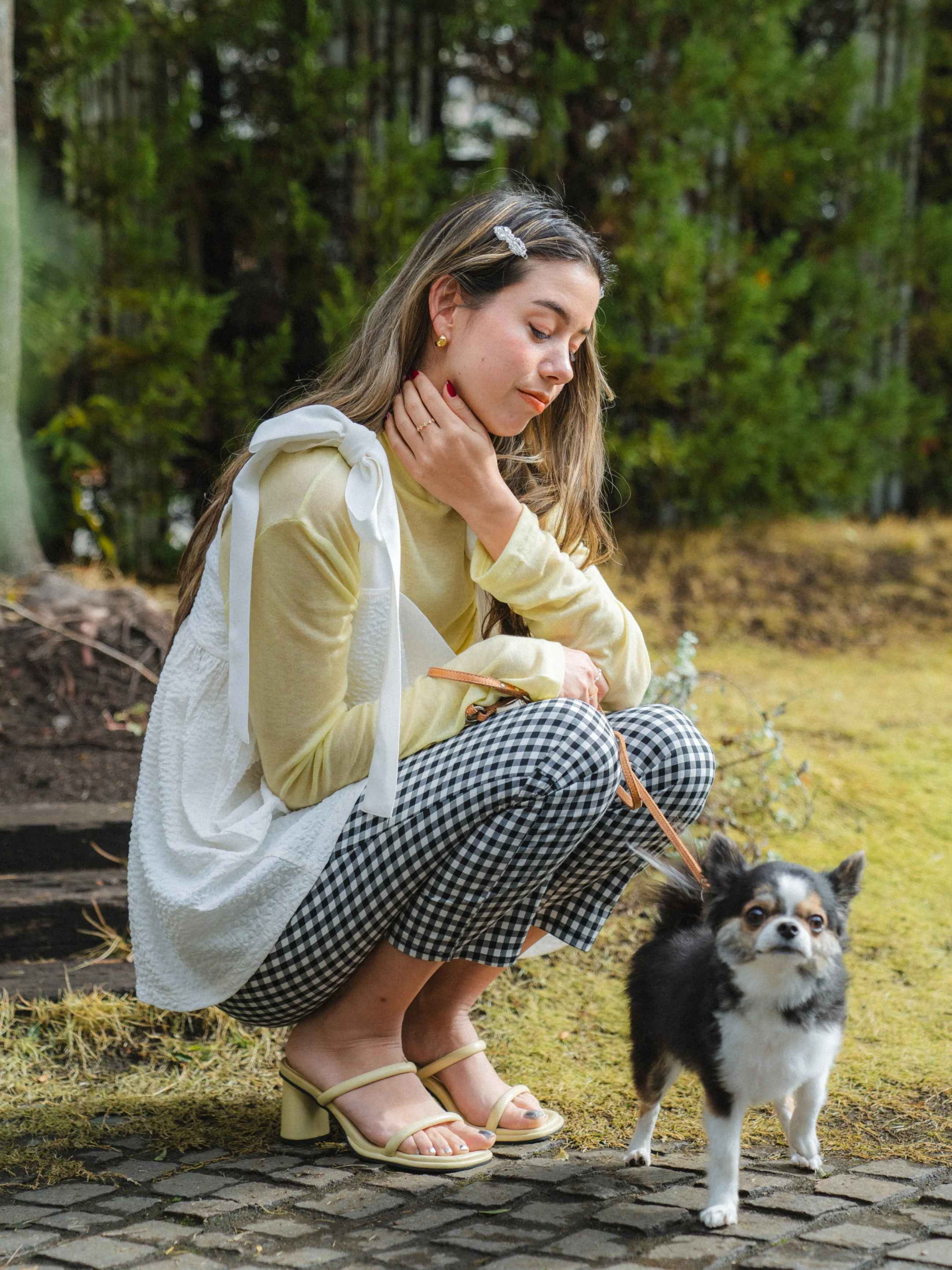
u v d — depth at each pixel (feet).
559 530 8.75
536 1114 8.22
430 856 7.34
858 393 29.45
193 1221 6.96
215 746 7.95
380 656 7.81
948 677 21.16
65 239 22.33
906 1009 10.36
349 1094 7.85
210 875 7.63
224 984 7.78
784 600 24.88
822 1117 8.51
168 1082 9.31
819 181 27.43
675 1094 9.16
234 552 7.51
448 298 7.98
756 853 13.07
